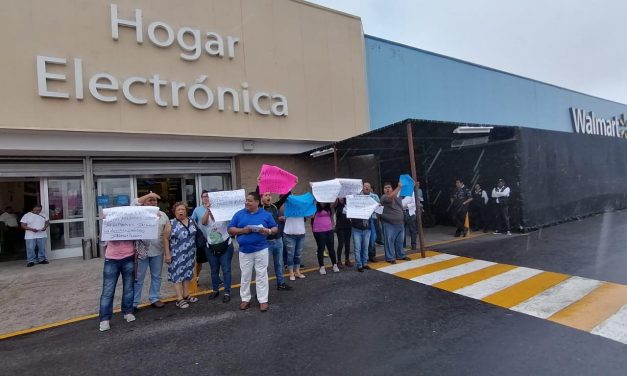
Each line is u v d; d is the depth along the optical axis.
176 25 9.55
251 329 4.32
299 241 6.36
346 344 3.76
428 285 5.62
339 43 12.62
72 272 7.72
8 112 7.65
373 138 9.72
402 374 3.11
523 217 9.80
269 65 11.06
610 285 5.06
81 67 8.32
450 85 16.06
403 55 14.63
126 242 4.74
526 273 5.95
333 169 12.80
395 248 7.57
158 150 9.52
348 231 7.12
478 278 5.84
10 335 4.53
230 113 10.33
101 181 9.84
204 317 4.82
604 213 13.02
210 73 10.02
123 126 8.79
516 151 9.90
